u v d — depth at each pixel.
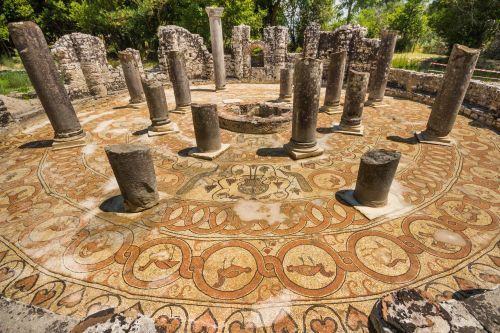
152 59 27.16
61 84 6.78
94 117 10.09
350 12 32.50
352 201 4.52
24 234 3.94
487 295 2.03
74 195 4.92
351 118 7.80
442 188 4.95
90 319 1.85
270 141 7.40
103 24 23.41
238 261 3.41
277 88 15.38
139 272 3.28
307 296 2.95
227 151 6.79
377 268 3.29
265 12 24.45
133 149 4.05
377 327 1.90
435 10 22.95
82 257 3.51
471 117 8.86
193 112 6.13
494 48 20.72
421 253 3.50
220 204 4.58
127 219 4.23
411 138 7.45
